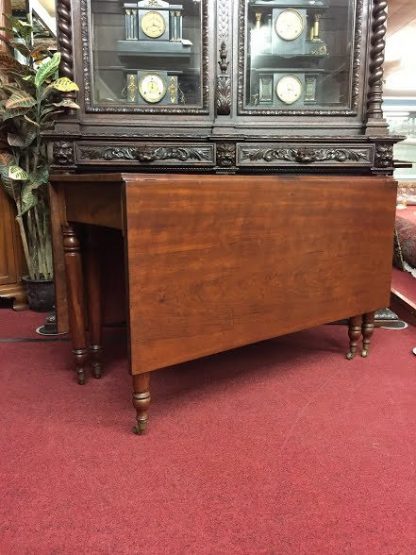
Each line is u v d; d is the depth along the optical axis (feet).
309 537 3.18
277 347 6.93
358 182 5.74
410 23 16.42
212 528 3.25
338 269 5.73
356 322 6.31
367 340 6.50
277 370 6.07
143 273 4.12
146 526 3.27
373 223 6.02
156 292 4.23
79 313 5.46
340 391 5.45
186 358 4.52
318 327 7.86
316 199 5.33
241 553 3.03
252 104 6.81
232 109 6.63
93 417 4.81
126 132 6.45
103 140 6.29
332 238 5.58
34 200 7.95
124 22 6.72
